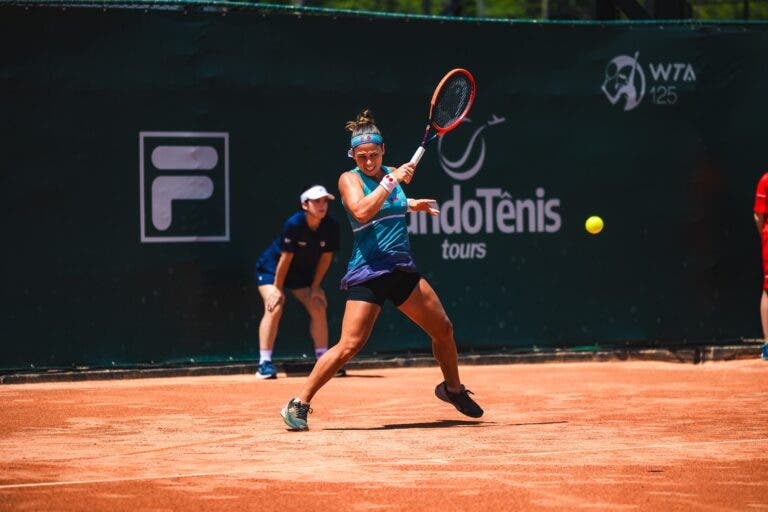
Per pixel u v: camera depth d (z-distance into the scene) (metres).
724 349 30.44
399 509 12.12
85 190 27.27
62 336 27.11
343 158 29.16
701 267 31.19
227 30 28.27
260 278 27.94
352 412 20.56
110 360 27.42
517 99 30.28
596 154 30.73
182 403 22.12
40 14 26.94
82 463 14.98
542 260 30.44
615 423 18.78
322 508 12.17
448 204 29.75
